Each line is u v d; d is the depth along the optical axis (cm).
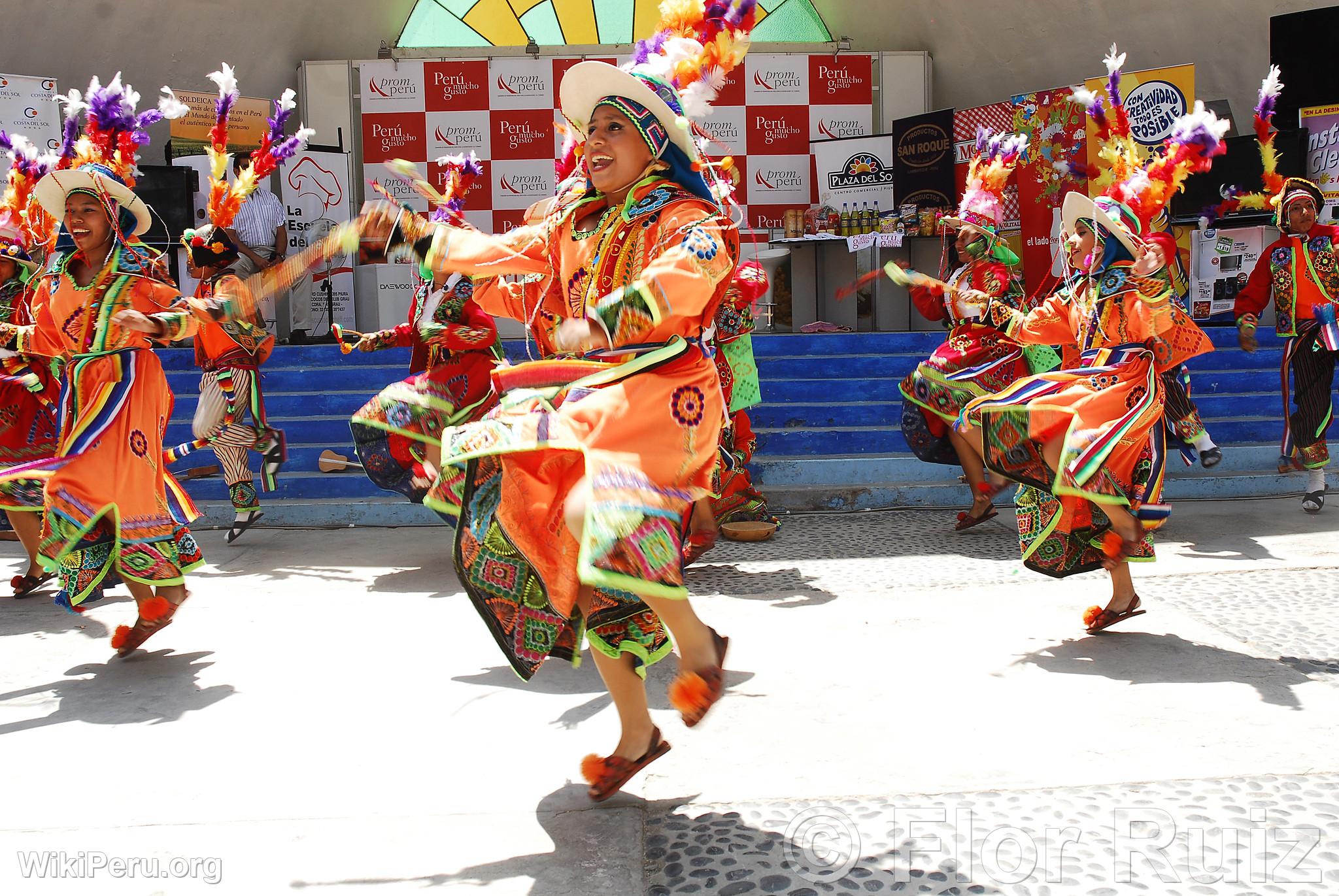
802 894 241
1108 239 438
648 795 297
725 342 580
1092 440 417
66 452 418
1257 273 703
